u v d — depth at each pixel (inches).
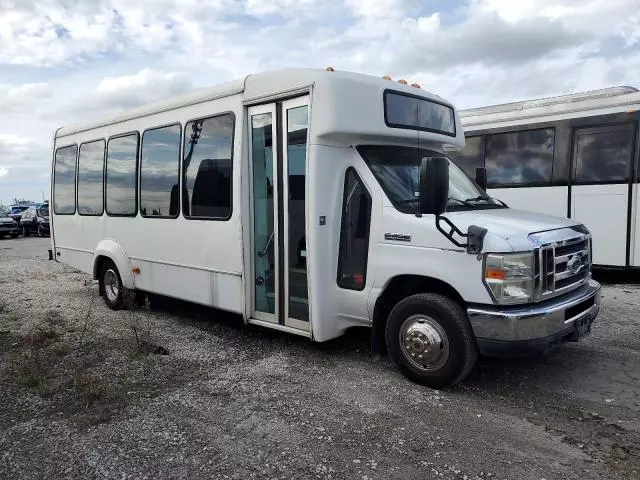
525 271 167.5
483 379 195.5
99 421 165.2
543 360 214.7
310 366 211.2
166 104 273.1
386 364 212.2
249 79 227.9
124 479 134.4
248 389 189.0
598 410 169.8
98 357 223.9
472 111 441.7
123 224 306.8
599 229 375.6
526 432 155.3
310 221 203.6
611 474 133.4
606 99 370.3
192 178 257.9
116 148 310.5
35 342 243.8
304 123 210.2
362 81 206.1
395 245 190.4
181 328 274.4
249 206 233.5
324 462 140.3
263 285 233.1
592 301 194.9
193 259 260.5
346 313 209.8
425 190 169.5
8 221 1045.2
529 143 403.9
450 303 179.3
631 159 361.4
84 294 380.5
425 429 157.5
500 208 215.9
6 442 154.0
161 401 179.5
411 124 222.1
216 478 133.9
